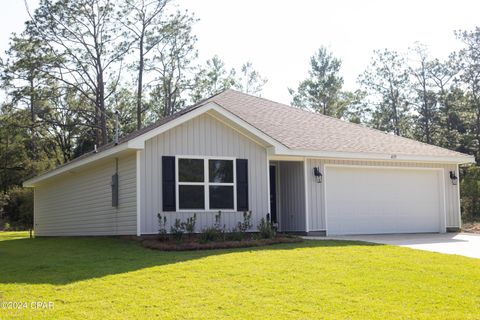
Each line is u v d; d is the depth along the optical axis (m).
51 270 9.73
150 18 38.47
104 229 16.70
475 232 19.22
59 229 22.08
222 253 11.34
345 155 16.98
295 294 7.72
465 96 42.97
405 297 7.64
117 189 15.52
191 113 14.45
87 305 7.14
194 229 14.41
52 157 44.47
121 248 12.66
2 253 13.09
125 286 8.18
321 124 20.03
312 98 49.84
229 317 6.66
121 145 14.09
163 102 41.72
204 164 14.88
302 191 16.83
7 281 8.72
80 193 19.41
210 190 14.89
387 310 7.01
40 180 23.19
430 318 6.70
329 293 7.79
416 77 45.97
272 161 17.81
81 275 9.08
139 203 13.92
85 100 40.28
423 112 45.50
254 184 15.65
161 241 13.12
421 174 19.08
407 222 18.52
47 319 6.55
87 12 36.50
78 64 37.12
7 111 38.91
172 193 14.34
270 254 11.05
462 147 42.84
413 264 9.99
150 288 8.05
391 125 47.59
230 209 15.13
